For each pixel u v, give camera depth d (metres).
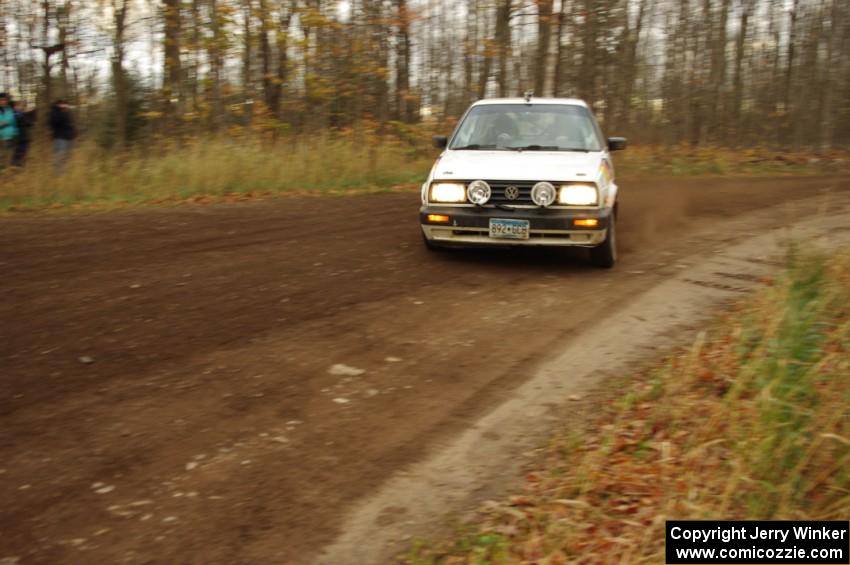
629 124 25.31
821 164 21.84
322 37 16.80
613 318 6.05
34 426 4.18
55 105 12.93
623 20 22.28
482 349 5.40
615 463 3.87
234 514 3.46
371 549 3.27
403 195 12.83
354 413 4.43
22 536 3.28
